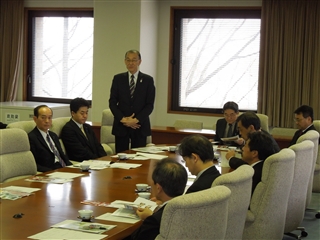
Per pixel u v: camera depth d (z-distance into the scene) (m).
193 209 1.90
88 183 3.38
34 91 8.93
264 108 7.44
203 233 1.97
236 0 7.69
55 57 8.79
